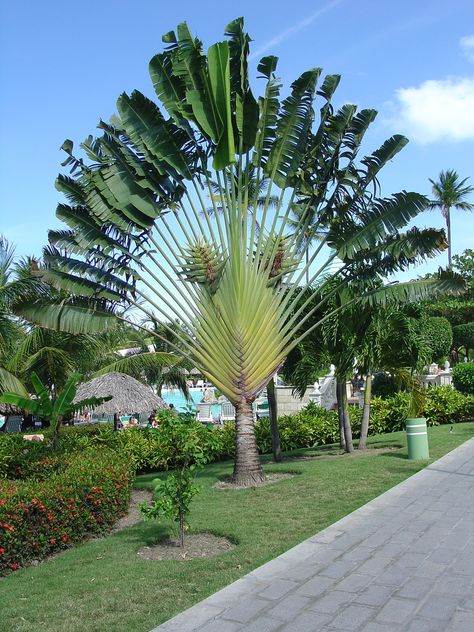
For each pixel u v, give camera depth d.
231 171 10.23
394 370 13.66
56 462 9.48
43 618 4.64
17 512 6.30
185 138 10.53
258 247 10.32
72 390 10.92
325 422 16.64
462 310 39.97
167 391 32.72
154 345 24.38
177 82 10.38
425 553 5.71
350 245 10.46
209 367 10.34
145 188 10.50
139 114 10.34
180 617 4.45
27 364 13.45
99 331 10.53
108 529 7.69
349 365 12.64
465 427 16.62
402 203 10.07
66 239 10.70
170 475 6.77
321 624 4.22
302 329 12.73
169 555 6.32
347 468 10.63
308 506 7.98
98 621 4.51
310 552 5.89
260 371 10.32
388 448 13.65
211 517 7.71
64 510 6.91
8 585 5.66
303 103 10.23
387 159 10.26
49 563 6.38
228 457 14.98
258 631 4.15
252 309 10.12
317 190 10.91
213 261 10.16
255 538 6.59
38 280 12.67
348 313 12.35
